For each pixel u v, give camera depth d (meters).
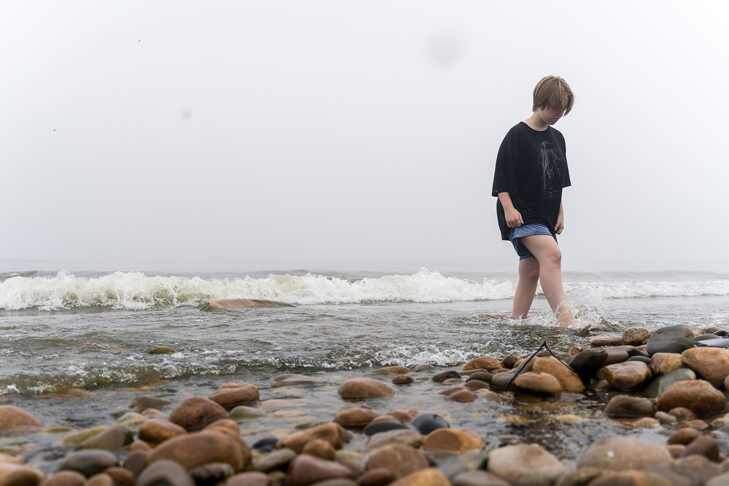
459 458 2.29
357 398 3.27
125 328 5.10
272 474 2.10
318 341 4.71
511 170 5.80
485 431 2.70
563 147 6.05
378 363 4.18
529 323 5.82
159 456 2.10
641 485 1.78
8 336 4.50
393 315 6.34
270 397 3.30
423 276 10.94
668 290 11.89
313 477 1.98
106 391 3.37
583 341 4.88
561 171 5.95
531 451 2.16
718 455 2.22
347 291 9.70
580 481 1.88
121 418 2.79
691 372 3.39
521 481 2.02
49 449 2.41
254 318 5.89
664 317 6.72
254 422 2.80
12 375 3.46
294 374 3.85
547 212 5.82
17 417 2.75
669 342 3.92
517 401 3.24
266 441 2.44
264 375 3.83
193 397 2.83
